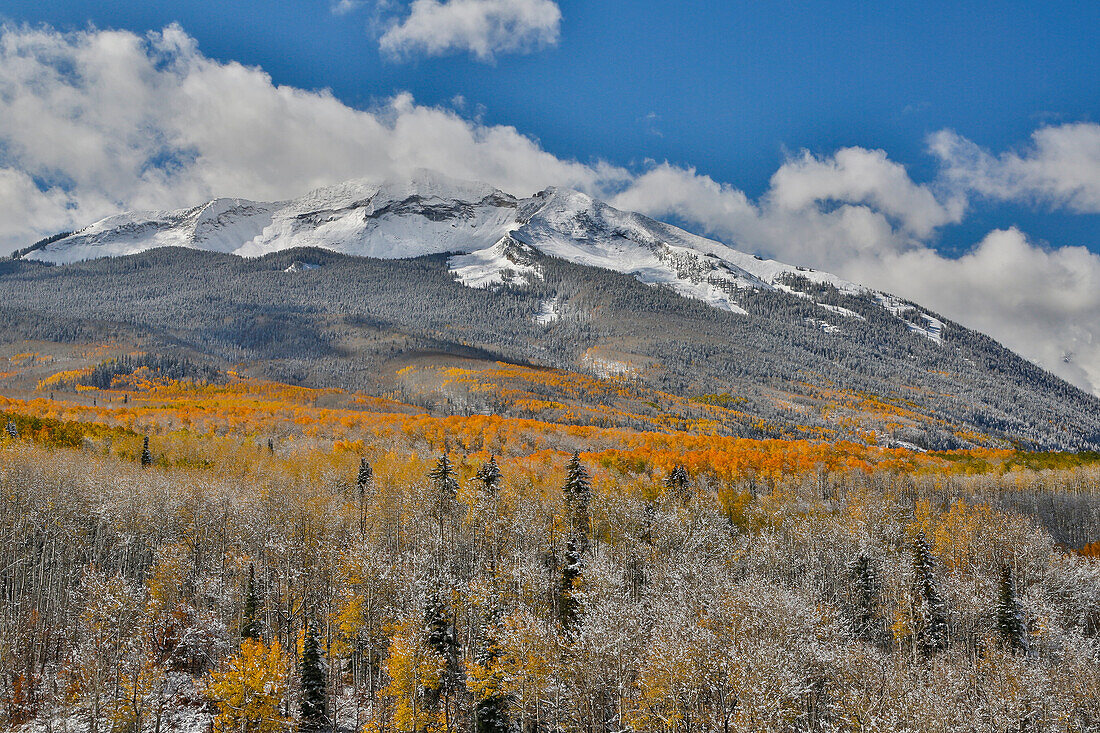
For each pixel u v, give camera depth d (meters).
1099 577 95.19
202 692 67.56
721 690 58.78
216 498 94.62
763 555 95.69
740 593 71.06
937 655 74.25
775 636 66.31
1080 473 148.50
